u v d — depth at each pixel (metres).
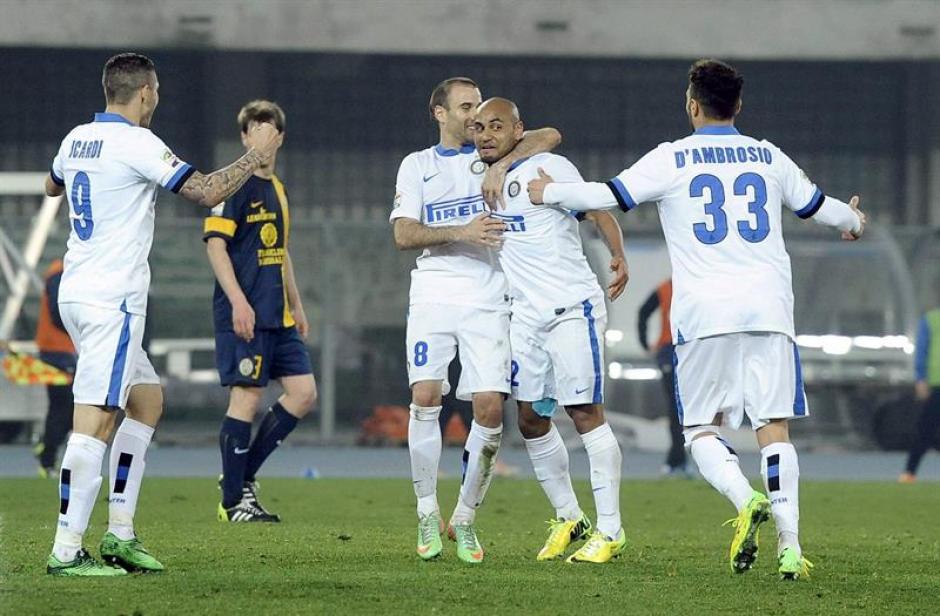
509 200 25.45
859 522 37.75
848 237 24.81
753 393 23.28
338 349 83.38
